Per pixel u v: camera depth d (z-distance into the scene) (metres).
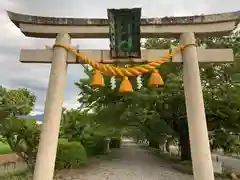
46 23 5.45
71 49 5.21
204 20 5.28
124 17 5.18
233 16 5.18
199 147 4.53
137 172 14.94
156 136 28.33
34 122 11.84
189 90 4.90
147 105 15.48
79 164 16.59
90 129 20.23
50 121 4.76
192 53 5.12
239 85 12.42
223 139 15.38
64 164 15.46
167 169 16.44
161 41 15.00
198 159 4.48
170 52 5.20
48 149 4.60
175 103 14.52
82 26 5.43
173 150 41.34
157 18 5.37
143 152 32.22
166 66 13.32
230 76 12.89
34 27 5.47
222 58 5.16
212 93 13.24
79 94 18.72
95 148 26.14
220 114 13.76
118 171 15.17
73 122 18.97
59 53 5.19
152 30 5.35
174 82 13.32
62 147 15.48
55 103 4.88
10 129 11.11
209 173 4.39
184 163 16.42
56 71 5.06
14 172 10.97
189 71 5.00
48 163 4.53
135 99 15.03
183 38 5.30
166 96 14.11
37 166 4.51
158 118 17.86
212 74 13.57
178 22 5.33
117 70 4.91
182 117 16.12
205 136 4.60
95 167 16.69
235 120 13.71
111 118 18.56
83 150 17.53
